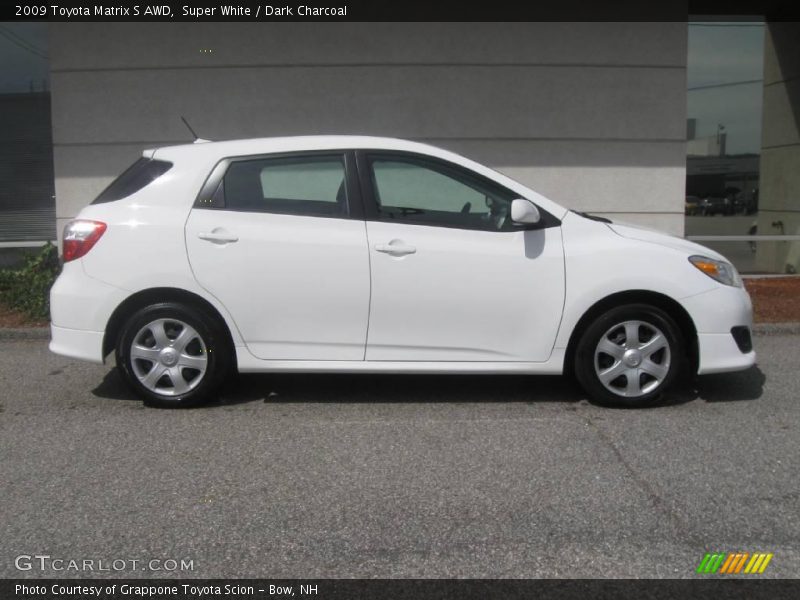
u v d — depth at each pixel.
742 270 11.61
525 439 5.22
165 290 5.69
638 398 5.75
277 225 5.64
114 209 5.73
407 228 5.63
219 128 10.23
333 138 5.80
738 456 4.91
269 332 5.68
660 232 5.99
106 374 6.92
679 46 10.15
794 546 3.84
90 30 10.07
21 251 10.69
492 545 3.86
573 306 5.61
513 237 5.64
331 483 4.55
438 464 4.81
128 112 10.21
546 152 10.26
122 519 4.14
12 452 5.07
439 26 10.09
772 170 11.73
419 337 5.66
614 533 3.96
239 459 4.91
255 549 3.84
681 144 10.29
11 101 10.56
